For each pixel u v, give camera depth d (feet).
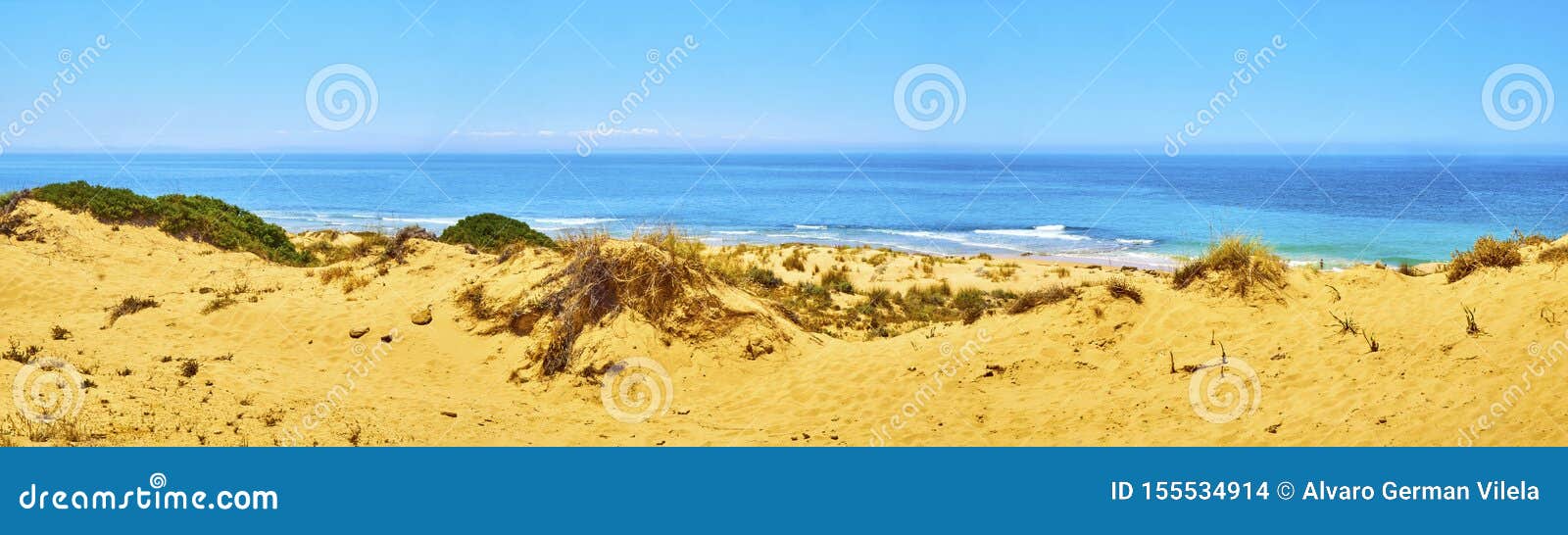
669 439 29.40
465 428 29.71
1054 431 28.68
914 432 29.25
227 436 26.73
